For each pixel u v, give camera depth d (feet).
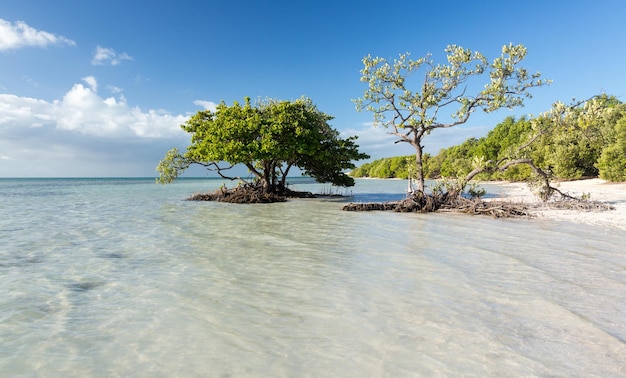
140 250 36.47
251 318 19.30
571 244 37.70
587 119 66.49
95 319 19.34
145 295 23.08
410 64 70.08
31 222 57.82
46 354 15.61
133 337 17.19
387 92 71.41
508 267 28.81
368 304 21.13
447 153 339.16
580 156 165.27
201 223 56.70
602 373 13.61
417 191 74.08
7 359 15.20
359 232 47.09
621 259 31.14
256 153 92.07
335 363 14.66
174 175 103.30
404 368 14.17
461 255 33.17
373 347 15.96
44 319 19.35
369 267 29.32
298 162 113.91
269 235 45.16
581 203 69.36
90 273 28.17
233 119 94.94
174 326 18.38
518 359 14.73
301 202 99.35
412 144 74.18
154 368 14.40
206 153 96.27
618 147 132.46
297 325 18.37
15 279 26.53
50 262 31.65
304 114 102.53
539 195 76.18
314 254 34.32
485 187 172.45
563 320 18.51
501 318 18.89
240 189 105.09
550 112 68.80
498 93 65.62
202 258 32.96
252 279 26.30
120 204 92.99
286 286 24.66
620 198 86.48
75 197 120.37
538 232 45.52
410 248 36.55
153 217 64.69
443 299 21.83
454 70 67.51
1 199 109.91
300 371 14.08
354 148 112.37
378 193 141.59
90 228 51.42
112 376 13.88
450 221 57.62
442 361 14.66
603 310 19.75
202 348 16.05
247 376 13.78
